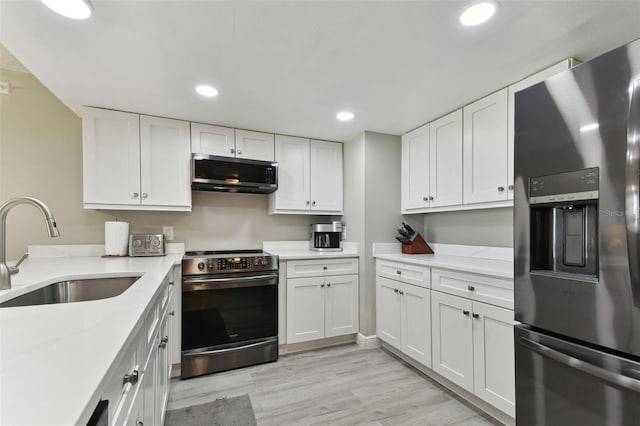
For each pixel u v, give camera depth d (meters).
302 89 2.00
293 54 1.60
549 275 1.23
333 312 2.78
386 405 1.89
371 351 2.71
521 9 1.27
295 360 2.53
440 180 2.49
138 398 0.92
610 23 1.35
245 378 2.23
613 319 1.03
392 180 2.97
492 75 1.82
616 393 1.03
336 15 1.31
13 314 0.83
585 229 1.17
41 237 2.36
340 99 2.16
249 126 2.71
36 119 2.37
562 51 1.57
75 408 0.39
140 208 2.39
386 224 2.94
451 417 1.77
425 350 2.20
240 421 1.73
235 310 2.41
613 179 1.02
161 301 1.49
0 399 0.41
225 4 1.24
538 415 1.28
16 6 1.22
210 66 1.72
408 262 2.38
